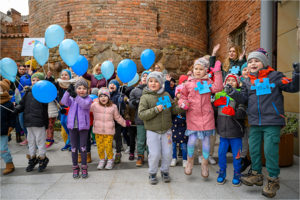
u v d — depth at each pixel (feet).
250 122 7.77
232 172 9.84
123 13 20.79
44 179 9.37
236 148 8.50
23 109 10.34
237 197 7.49
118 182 8.93
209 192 7.89
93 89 13.57
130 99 11.48
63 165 11.32
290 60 12.34
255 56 7.75
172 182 8.83
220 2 24.17
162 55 21.49
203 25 26.11
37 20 23.40
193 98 8.66
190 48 23.36
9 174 10.06
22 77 16.43
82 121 9.53
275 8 13.34
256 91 7.64
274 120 7.24
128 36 20.86
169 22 22.17
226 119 8.47
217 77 8.29
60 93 13.94
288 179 8.86
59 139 17.72
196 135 8.75
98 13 20.74
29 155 10.52
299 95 11.75
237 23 19.66
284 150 10.19
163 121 8.59
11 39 34.45
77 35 21.01
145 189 8.21
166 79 11.74
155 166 8.64
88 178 9.43
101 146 10.85
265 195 7.29
